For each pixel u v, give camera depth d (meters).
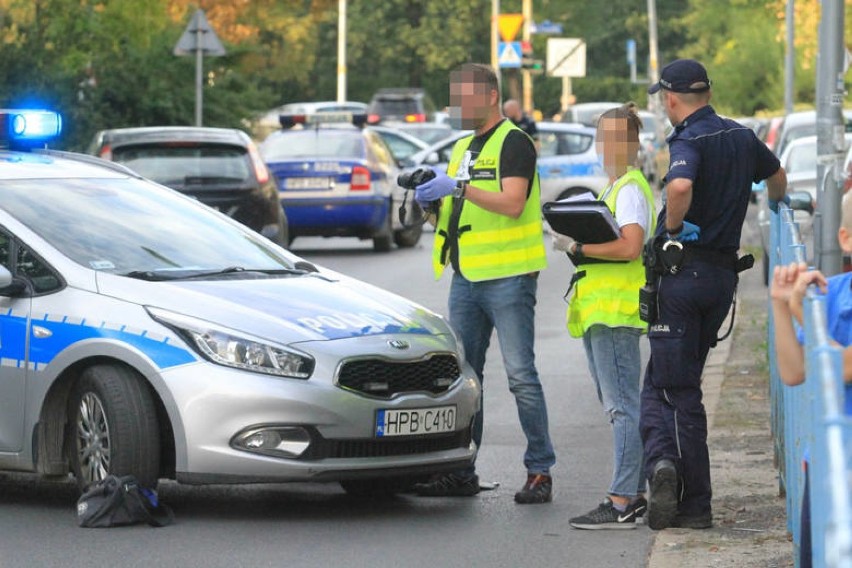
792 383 12.66
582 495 22.36
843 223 12.99
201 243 22.84
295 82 193.75
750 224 61.38
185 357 19.92
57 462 21.11
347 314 21.09
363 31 192.38
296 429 19.89
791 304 12.50
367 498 22.30
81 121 67.75
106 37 74.88
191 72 79.00
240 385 19.75
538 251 21.67
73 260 21.33
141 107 76.50
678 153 19.33
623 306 20.23
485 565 18.23
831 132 27.92
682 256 19.48
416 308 22.25
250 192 48.66
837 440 8.56
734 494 21.69
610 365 20.33
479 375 22.39
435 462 20.94
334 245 67.06
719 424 27.09
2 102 60.84
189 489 22.83
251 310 20.56
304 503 21.86
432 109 147.25
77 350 20.45
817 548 10.27
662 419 19.72
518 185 21.30
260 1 120.50
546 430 21.88
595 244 20.03
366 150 60.72
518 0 197.25
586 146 73.12
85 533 19.70
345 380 20.22
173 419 19.83
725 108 177.00
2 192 22.39
